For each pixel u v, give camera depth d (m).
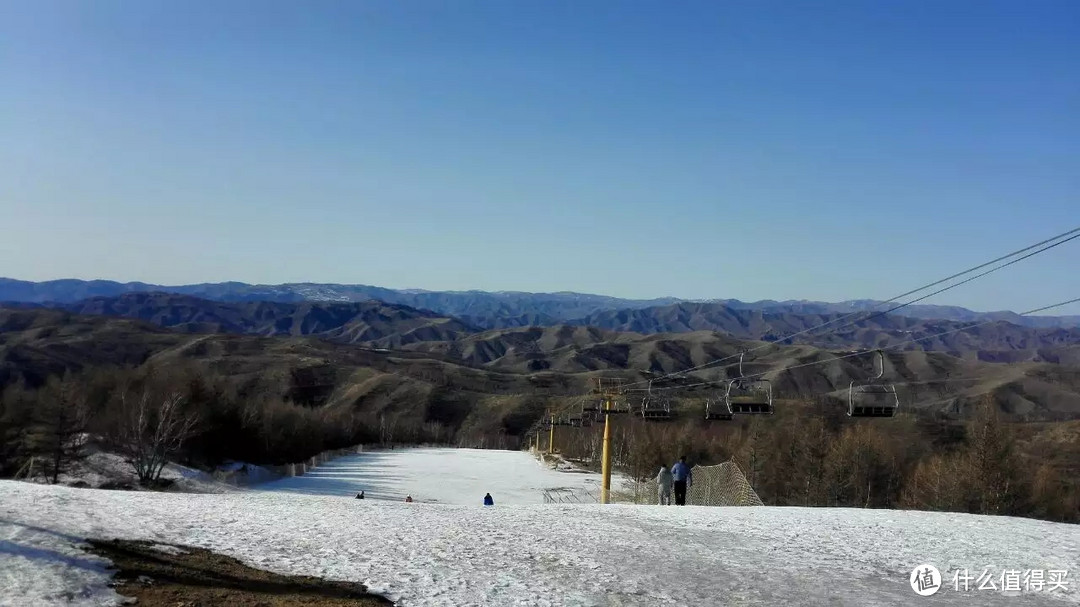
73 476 54.66
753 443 71.12
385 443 143.75
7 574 12.05
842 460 63.03
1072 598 16.05
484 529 20.95
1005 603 15.49
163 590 12.41
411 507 25.61
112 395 71.31
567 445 121.44
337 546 17.33
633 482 76.81
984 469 51.84
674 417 44.62
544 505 28.44
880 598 15.46
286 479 79.75
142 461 57.56
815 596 15.38
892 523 24.45
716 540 20.81
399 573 15.30
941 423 87.62
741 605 14.50
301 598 12.91
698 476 47.97
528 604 13.75
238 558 15.47
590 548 18.88
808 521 24.47
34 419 59.03
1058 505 53.72
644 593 14.93
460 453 129.62
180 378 78.81
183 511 20.48
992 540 21.80
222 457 78.38
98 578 12.48
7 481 24.56
